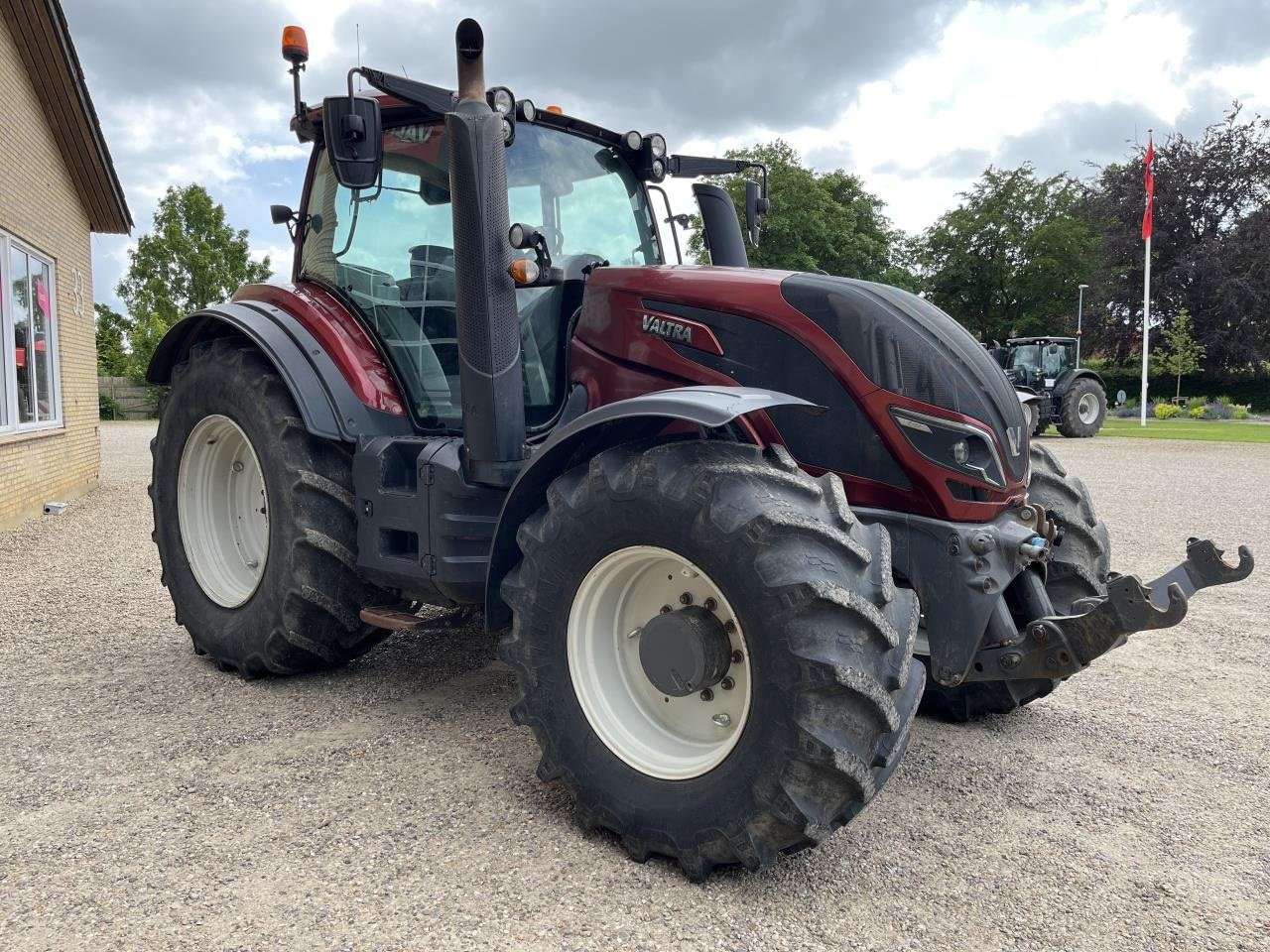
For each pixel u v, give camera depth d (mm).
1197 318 38375
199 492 4098
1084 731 3430
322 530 3498
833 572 2186
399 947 2020
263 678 3838
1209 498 9922
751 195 4203
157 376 4414
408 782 2854
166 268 47219
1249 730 3436
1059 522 3270
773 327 2832
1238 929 2156
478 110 3000
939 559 2666
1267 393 38375
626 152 3842
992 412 2734
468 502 3125
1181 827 2668
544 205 3445
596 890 2279
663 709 2592
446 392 3453
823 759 2111
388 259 3605
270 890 2244
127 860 2379
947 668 2682
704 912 2189
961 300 45562
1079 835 2611
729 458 2377
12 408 8164
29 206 8727
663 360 3018
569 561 2537
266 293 4094
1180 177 39062
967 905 2242
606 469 2492
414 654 4215
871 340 2719
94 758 3025
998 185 44125
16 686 3752
